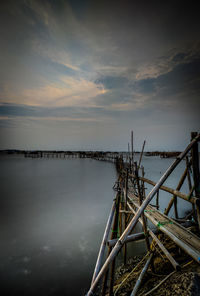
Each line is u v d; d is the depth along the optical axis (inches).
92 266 222.8
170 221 153.2
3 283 193.9
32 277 202.2
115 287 174.4
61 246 268.7
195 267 127.1
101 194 585.6
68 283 194.9
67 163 1859.0
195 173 126.4
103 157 2554.1
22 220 364.8
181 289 104.9
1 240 284.2
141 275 134.2
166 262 173.6
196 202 121.8
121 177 368.8
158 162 2054.6
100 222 358.0
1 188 652.7
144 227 148.9
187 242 116.7
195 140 118.2
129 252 252.2
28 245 271.0
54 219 371.6
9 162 1840.6
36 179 858.8
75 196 557.3
